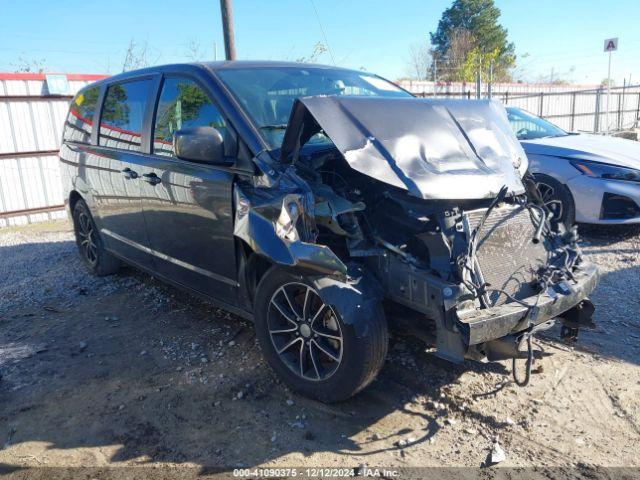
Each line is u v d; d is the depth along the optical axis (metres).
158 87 4.31
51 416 3.25
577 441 2.88
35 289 5.61
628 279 5.17
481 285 2.94
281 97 3.83
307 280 3.00
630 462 2.71
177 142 3.36
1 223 10.33
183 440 2.97
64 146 5.87
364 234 3.10
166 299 5.07
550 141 7.00
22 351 4.12
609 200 6.17
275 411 3.21
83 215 5.78
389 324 3.26
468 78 28.84
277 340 3.35
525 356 2.92
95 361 3.92
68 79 10.72
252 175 3.30
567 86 23.75
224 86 3.70
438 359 3.71
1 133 10.16
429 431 2.99
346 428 3.04
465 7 48.25
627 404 3.17
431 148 3.18
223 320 4.50
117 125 4.83
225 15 11.46
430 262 2.91
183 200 3.83
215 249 3.65
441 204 3.08
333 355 3.08
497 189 3.13
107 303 5.08
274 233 2.97
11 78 10.09
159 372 3.71
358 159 2.92
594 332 4.09
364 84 4.46
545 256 3.39
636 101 24.75
